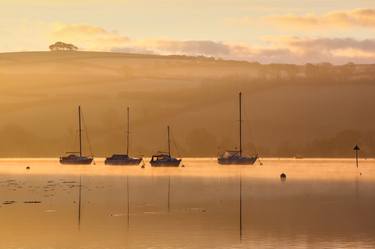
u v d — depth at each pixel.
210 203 150.75
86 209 136.25
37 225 112.00
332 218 121.44
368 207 141.00
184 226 111.06
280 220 118.75
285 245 93.88
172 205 145.25
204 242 95.81
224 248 91.62
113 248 91.88
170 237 99.94
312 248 91.69
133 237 99.81
